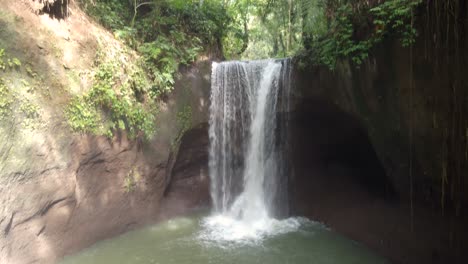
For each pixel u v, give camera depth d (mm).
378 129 6258
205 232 7645
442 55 4676
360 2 6043
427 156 5297
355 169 8094
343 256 6406
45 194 5449
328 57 6809
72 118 5883
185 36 9477
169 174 8547
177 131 8320
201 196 9617
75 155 5965
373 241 6656
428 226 5527
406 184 5957
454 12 4418
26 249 5266
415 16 4926
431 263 5352
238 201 9398
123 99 6848
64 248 6008
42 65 5539
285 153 8883
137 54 7676
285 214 9062
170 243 6945
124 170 7098
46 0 5801
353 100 6684
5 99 4844
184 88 8578
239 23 15180
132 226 7488
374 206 7102
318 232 7664
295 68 8133
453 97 4648
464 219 4832
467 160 4582
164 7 9336
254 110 9016
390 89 5711
